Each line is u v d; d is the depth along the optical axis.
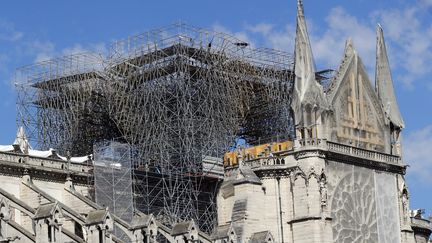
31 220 105.81
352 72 128.75
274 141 139.88
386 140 131.38
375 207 126.25
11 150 115.75
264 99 139.38
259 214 119.75
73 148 134.88
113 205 114.88
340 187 122.31
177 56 126.06
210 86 127.75
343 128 125.88
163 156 123.75
